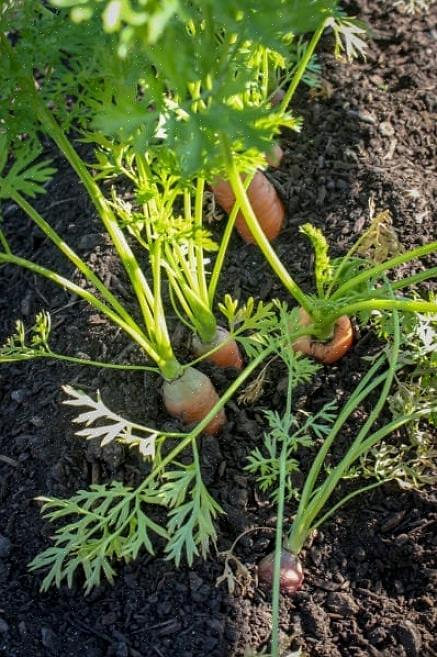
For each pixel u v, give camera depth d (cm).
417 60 85
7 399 72
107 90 58
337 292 65
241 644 60
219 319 72
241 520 64
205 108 52
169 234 59
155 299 62
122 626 61
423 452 65
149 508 65
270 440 63
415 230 74
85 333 72
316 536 64
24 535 65
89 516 60
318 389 68
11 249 81
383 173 77
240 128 49
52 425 68
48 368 71
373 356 68
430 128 80
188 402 65
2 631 61
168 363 65
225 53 52
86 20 55
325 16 50
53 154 85
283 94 81
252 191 72
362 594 62
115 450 66
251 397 67
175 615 61
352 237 74
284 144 80
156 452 65
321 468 66
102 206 61
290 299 73
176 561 59
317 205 77
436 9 88
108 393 68
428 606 61
